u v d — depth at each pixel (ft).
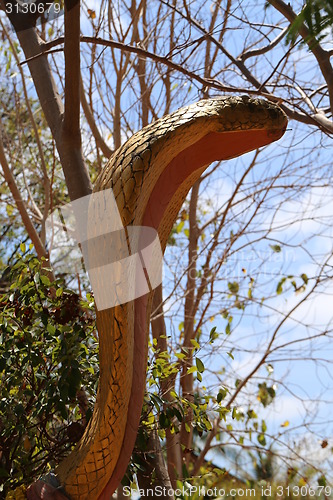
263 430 17.19
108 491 7.70
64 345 9.57
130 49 11.71
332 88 9.39
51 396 9.41
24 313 9.87
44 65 13.47
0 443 9.64
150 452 10.92
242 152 7.84
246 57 13.21
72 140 12.47
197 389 16.43
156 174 7.53
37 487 7.84
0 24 17.90
